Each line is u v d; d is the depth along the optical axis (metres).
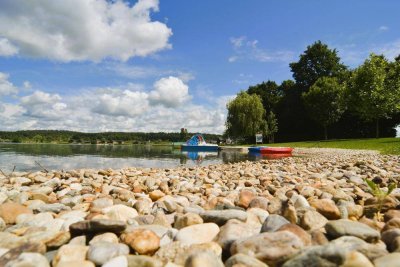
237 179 8.55
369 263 1.98
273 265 2.26
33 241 2.58
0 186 6.79
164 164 17.44
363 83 37.88
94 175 8.84
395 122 48.00
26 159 18.52
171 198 4.55
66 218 3.45
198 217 3.27
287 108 57.06
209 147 37.38
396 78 37.88
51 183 6.56
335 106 45.47
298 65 57.06
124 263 2.23
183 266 2.31
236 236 2.69
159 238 2.76
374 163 11.06
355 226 2.68
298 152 28.88
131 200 4.72
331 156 19.72
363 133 51.34
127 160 20.30
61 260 2.35
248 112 48.66
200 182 7.54
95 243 2.50
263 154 29.12
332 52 55.59
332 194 4.79
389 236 2.60
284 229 2.70
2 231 3.16
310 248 2.12
